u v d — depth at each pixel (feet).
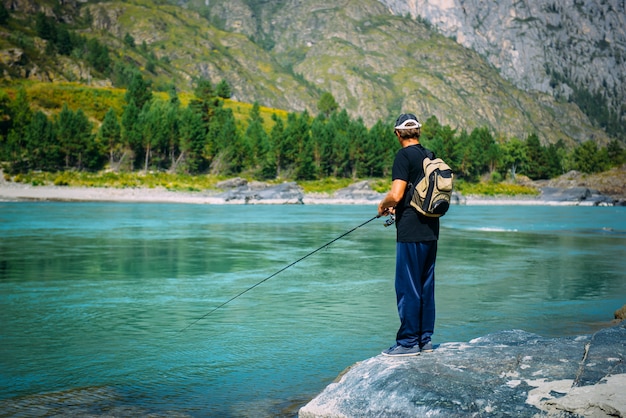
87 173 296.10
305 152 328.49
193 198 236.22
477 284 44.62
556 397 13.66
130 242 74.18
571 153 565.94
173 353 24.90
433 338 27.48
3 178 262.47
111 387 20.51
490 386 14.64
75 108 423.23
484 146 435.53
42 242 73.10
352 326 30.04
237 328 29.53
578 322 31.30
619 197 332.19
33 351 25.12
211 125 363.35
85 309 33.88
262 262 56.24
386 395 15.15
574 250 71.97
